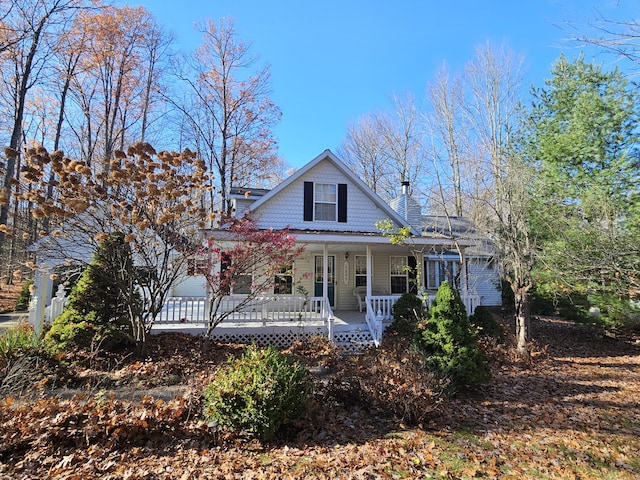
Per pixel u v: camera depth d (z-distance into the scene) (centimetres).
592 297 1177
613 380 852
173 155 755
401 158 3120
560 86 1391
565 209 1002
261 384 471
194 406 511
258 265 1079
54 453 393
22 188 703
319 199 1459
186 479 363
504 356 1011
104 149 2245
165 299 1001
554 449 493
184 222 845
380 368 619
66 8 1634
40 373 607
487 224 1162
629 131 1151
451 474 410
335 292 1506
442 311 773
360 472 396
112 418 438
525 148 1405
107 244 798
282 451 439
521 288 1084
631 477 427
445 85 1947
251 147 2519
